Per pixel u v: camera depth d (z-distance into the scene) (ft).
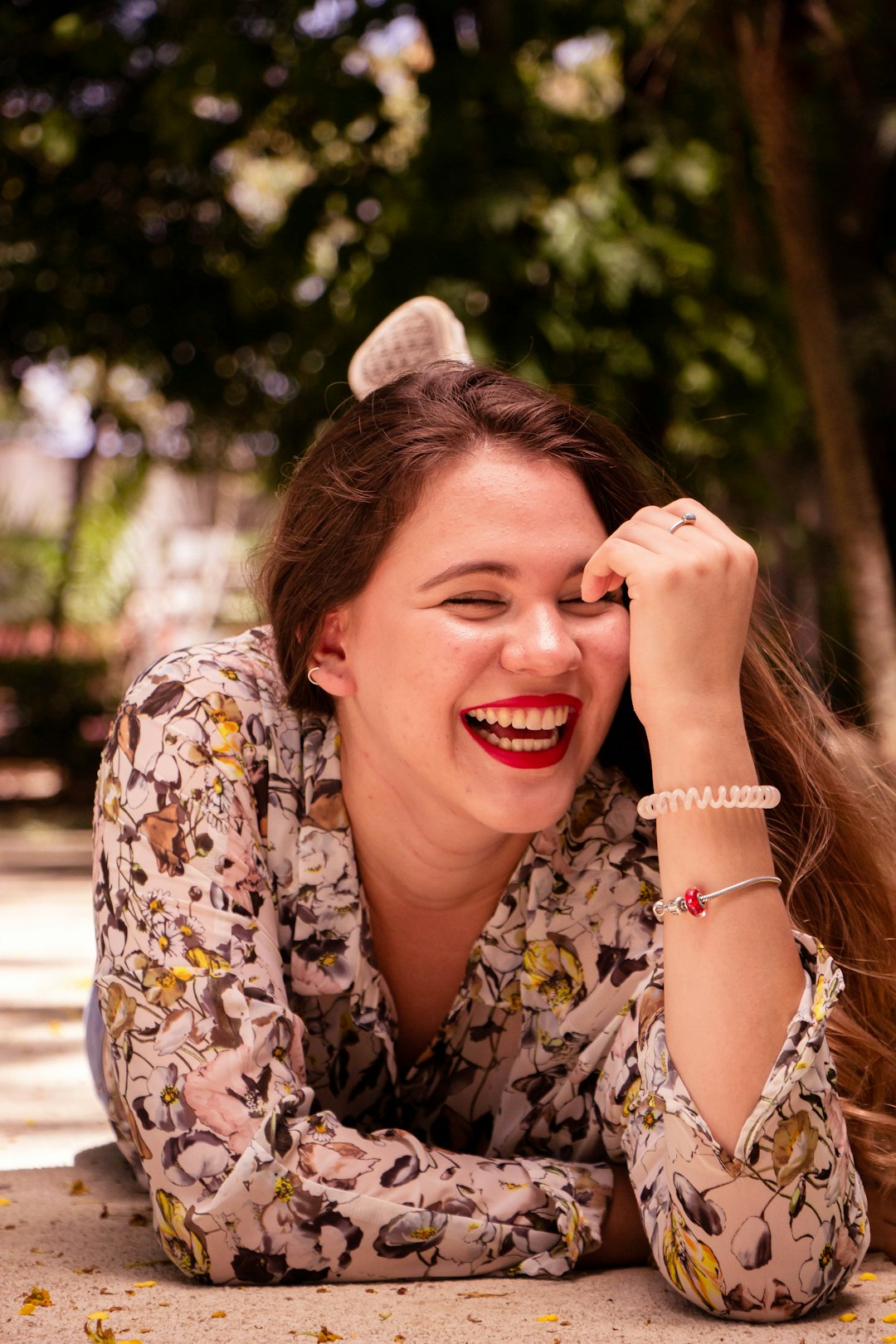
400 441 4.80
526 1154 5.54
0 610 64.85
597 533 4.88
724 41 22.71
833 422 25.13
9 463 84.84
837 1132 4.38
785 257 24.67
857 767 6.23
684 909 4.48
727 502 31.12
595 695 4.82
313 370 27.53
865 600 25.30
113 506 48.93
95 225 32.83
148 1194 5.97
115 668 61.26
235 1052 4.67
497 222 24.56
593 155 26.55
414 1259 4.65
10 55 31.17
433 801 4.97
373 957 5.40
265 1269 4.55
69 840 35.04
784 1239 4.25
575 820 5.39
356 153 26.53
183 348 33.60
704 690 4.62
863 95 33.30
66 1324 4.10
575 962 5.33
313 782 5.32
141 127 31.53
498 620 4.70
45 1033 10.06
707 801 4.51
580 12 26.45
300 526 5.15
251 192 33.73
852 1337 4.11
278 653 5.30
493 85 25.21
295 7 25.71
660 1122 4.65
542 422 4.93
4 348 34.32
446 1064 5.60
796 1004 4.40
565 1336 4.05
